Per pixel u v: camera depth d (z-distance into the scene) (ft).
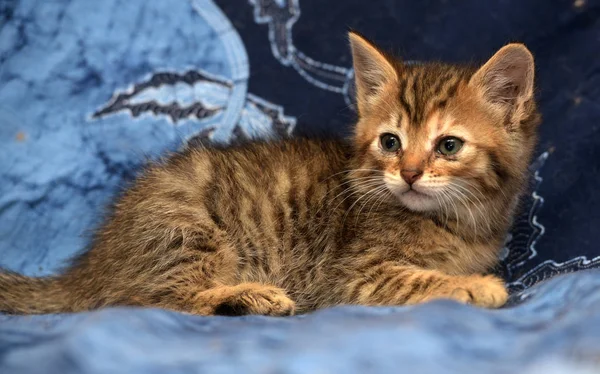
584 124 1.98
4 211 2.06
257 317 1.57
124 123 2.11
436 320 1.40
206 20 2.12
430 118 1.77
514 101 1.80
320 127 2.12
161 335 1.40
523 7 2.05
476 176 1.77
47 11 2.09
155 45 2.12
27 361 1.32
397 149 1.81
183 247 1.76
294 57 2.13
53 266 2.06
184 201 1.79
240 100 2.13
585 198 1.94
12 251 2.05
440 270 1.80
